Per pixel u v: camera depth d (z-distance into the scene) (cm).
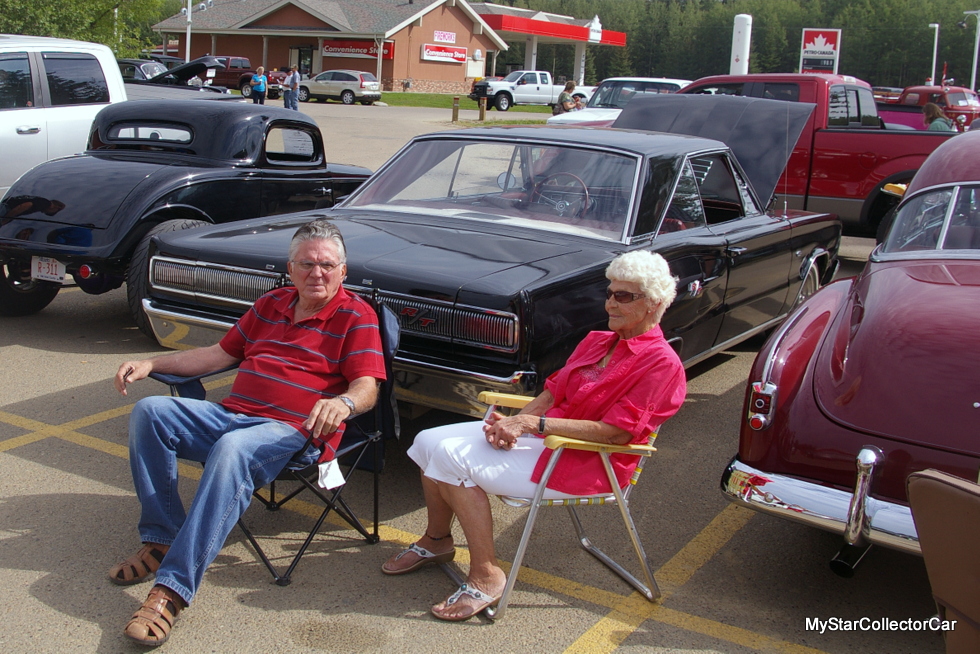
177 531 319
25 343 612
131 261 580
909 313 344
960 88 1655
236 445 299
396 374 373
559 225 447
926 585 345
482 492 310
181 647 286
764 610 323
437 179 496
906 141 888
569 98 1845
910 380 315
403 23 4753
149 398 316
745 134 622
